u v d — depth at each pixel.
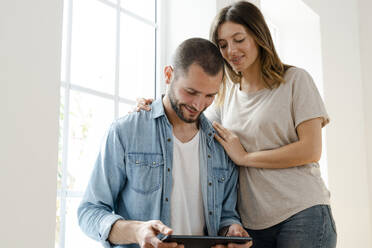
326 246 1.65
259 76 1.78
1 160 1.16
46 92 1.29
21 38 1.24
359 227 3.33
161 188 1.55
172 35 2.29
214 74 1.48
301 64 3.19
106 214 1.47
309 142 1.66
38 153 1.25
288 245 1.63
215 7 2.17
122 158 1.54
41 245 1.24
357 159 3.44
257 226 1.71
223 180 1.69
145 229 1.33
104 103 1.96
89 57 1.91
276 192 1.67
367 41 3.68
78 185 1.81
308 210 1.63
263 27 1.72
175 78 1.52
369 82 3.64
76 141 1.81
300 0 2.93
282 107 1.70
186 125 1.64
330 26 3.30
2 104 1.18
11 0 1.23
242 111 1.79
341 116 3.29
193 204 1.61
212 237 1.30
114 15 2.06
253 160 1.67
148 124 1.60
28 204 1.21
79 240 1.79
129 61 2.12
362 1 3.73
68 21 1.82
